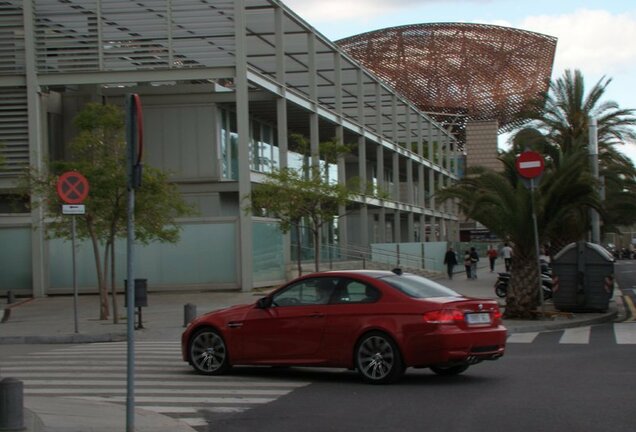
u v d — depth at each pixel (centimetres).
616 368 1287
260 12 3531
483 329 1155
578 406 976
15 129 3156
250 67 3169
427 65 9575
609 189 3634
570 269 2331
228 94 3481
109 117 2261
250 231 3123
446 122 9569
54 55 3152
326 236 4572
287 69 4384
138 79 3117
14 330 2062
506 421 898
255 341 1234
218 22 3116
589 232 3575
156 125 3516
